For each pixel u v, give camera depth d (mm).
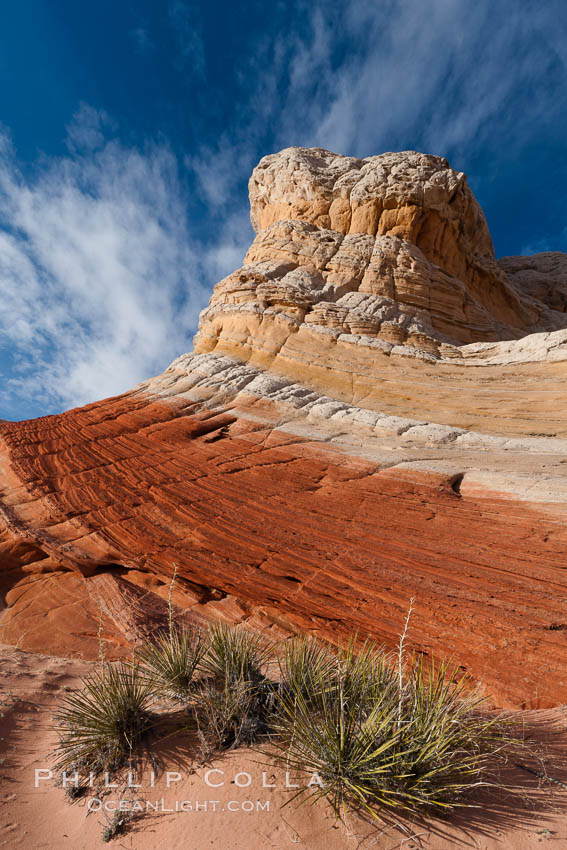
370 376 17375
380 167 25281
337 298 22078
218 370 18719
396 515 9406
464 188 26453
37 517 11172
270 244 25469
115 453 14102
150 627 7297
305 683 3166
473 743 2799
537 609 6191
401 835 2266
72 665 5734
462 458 11461
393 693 2912
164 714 3449
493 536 8141
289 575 8133
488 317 25594
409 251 23719
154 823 2516
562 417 12875
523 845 2203
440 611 6559
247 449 13469
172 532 10023
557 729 3674
